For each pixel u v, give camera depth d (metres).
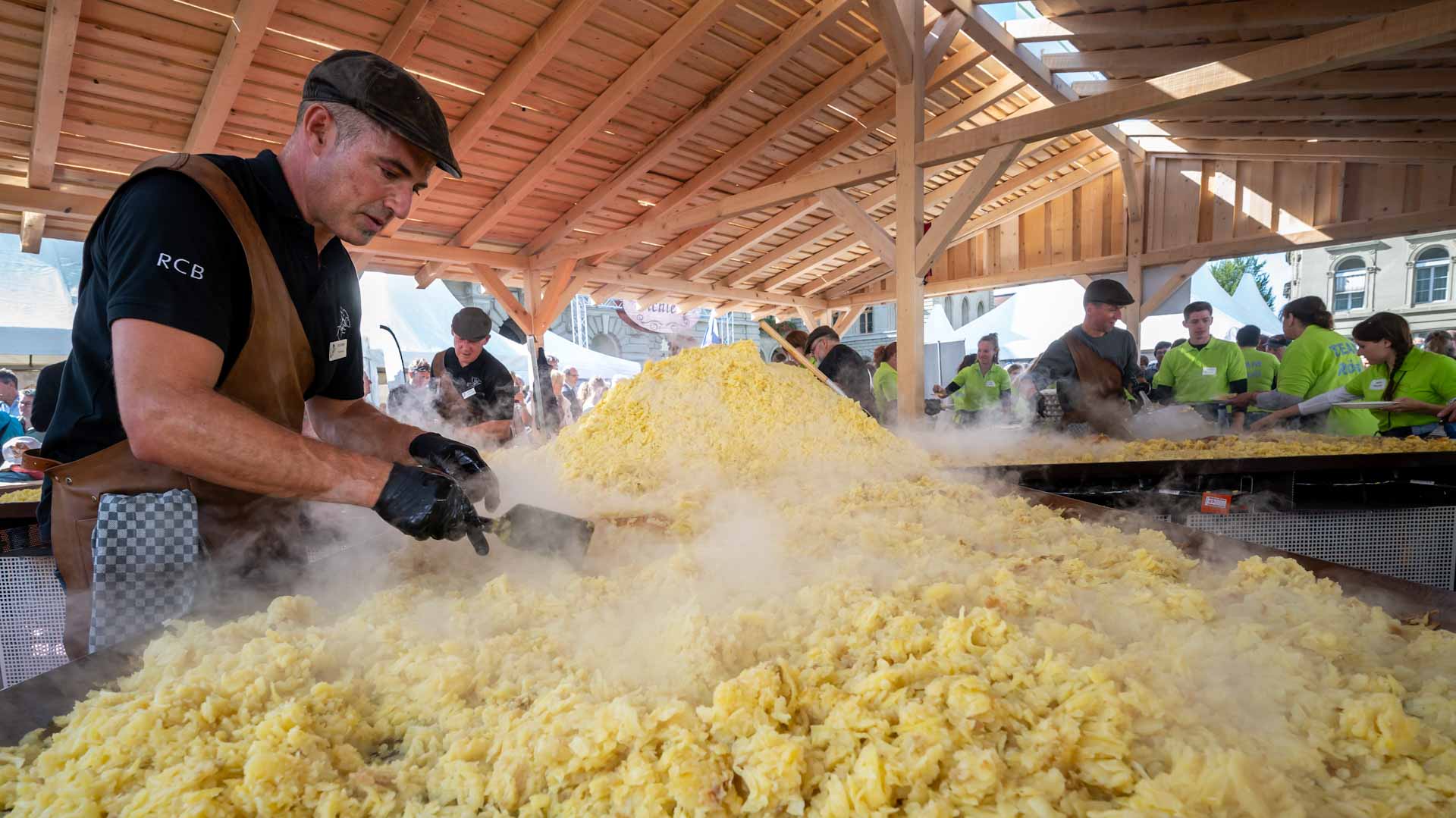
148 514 1.06
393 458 1.35
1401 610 0.92
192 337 0.92
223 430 0.87
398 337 8.20
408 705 0.70
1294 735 0.62
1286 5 3.67
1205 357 4.24
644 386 2.12
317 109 1.04
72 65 3.41
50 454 1.12
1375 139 5.46
